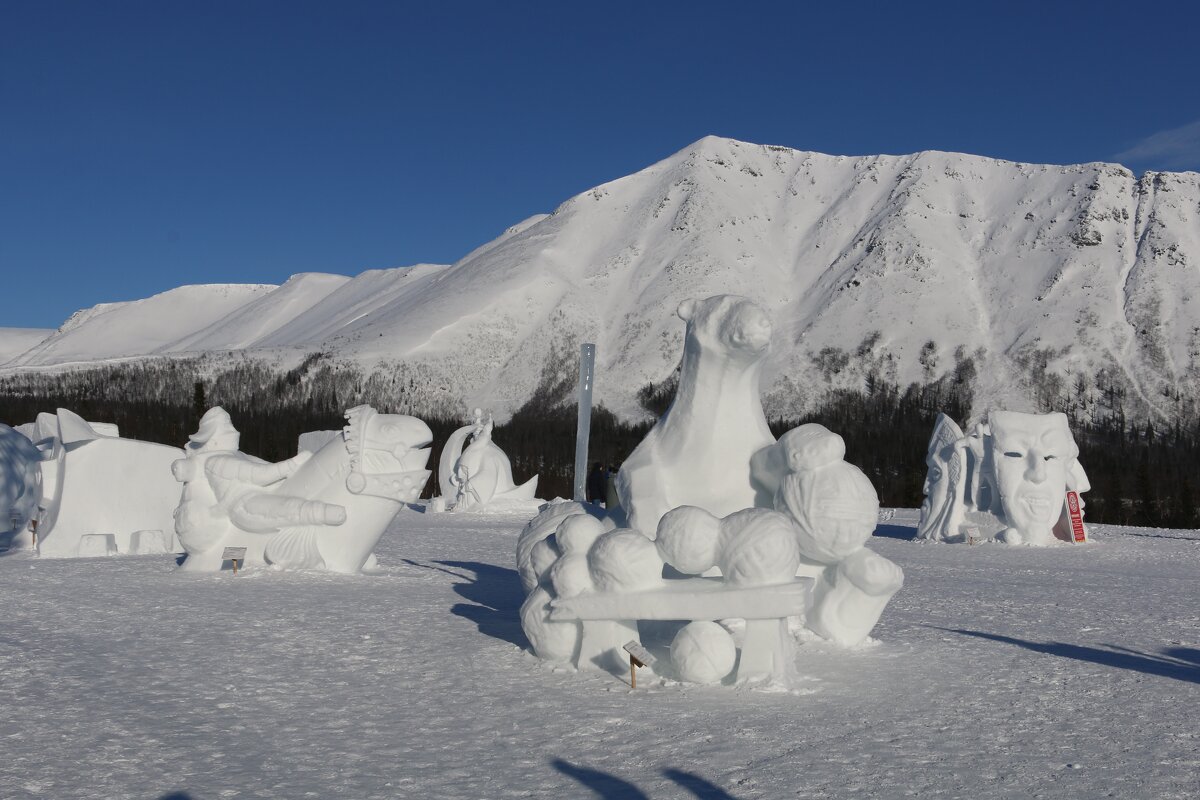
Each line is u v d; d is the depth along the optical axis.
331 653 8.45
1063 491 23.89
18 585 12.34
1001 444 23.88
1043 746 6.04
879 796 5.07
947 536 24.61
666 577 8.81
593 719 6.46
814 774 5.39
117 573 13.53
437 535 24.12
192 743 5.88
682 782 5.24
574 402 163.00
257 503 13.34
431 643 8.91
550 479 78.44
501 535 24.33
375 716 6.53
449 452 37.44
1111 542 24.55
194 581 12.62
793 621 9.27
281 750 5.77
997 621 11.23
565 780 5.26
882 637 9.76
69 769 5.37
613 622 7.77
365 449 13.38
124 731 6.09
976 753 5.86
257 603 10.98
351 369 161.00
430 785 5.17
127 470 17.77
